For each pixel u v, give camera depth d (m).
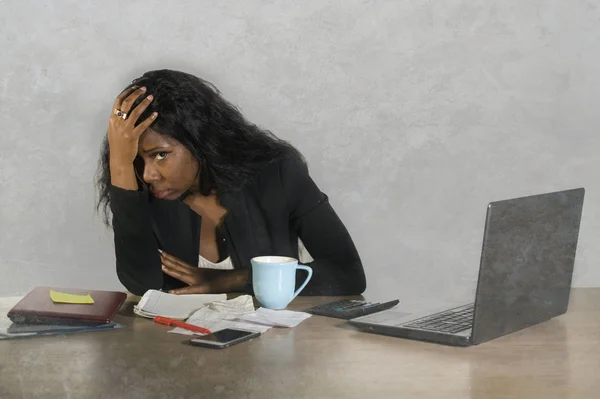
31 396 1.05
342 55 2.91
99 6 2.82
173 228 2.04
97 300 1.51
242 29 2.87
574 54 2.95
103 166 2.01
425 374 1.13
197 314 1.49
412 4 2.90
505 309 1.31
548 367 1.16
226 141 1.94
